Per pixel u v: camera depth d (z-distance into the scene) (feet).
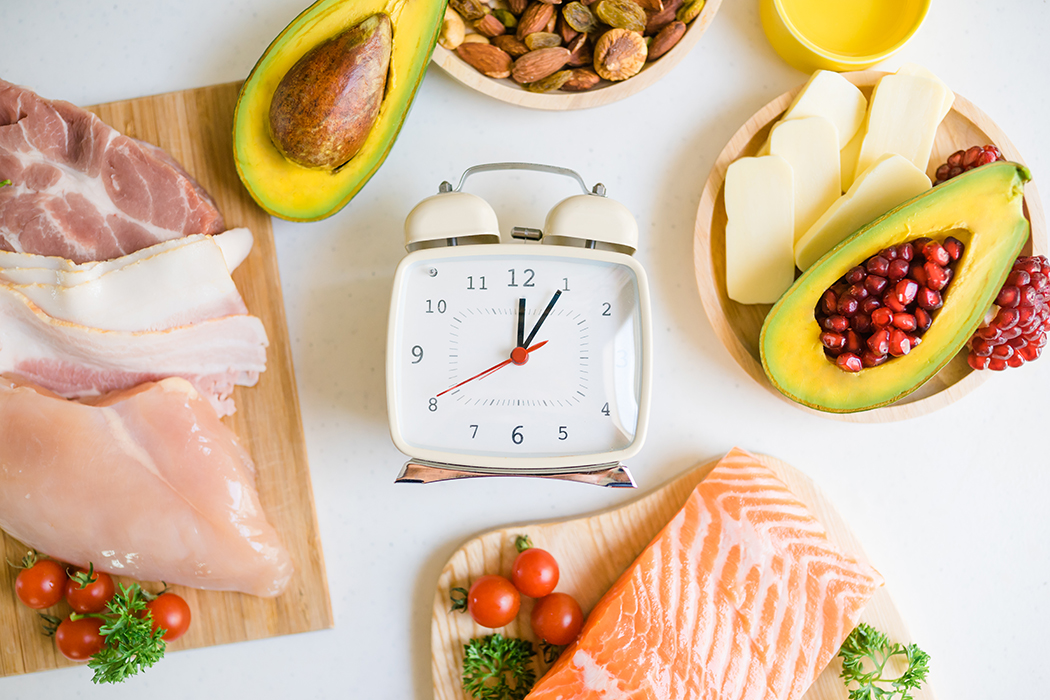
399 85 1.50
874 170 1.51
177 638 1.60
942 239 1.49
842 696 1.60
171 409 1.55
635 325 1.46
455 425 1.47
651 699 1.49
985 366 1.55
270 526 1.59
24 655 1.61
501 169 1.55
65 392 1.60
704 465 1.64
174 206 1.59
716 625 1.52
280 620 1.63
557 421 1.46
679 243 1.66
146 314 1.55
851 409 1.51
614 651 1.50
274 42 1.49
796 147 1.56
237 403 1.62
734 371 1.66
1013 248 1.44
